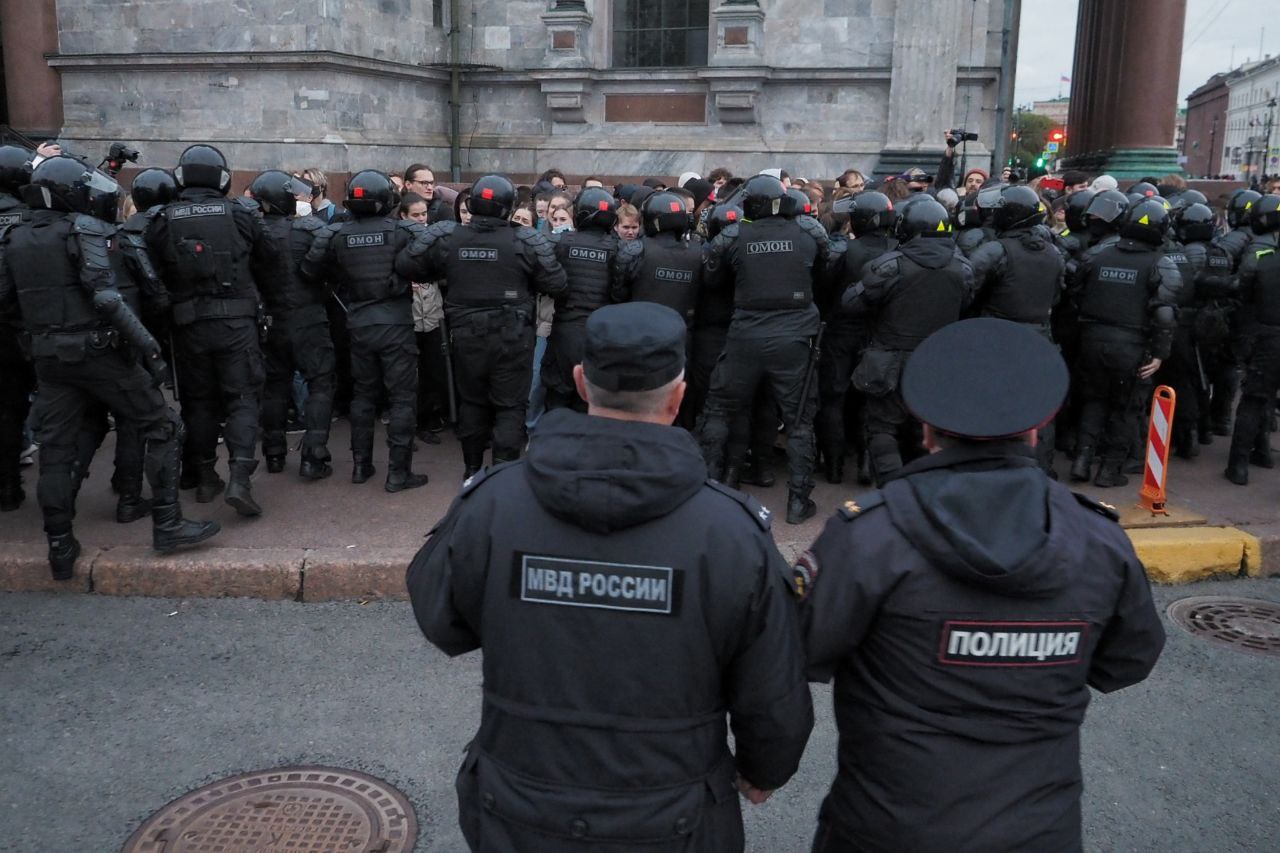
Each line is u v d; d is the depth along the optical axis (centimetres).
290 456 746
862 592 205
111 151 771
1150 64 1662
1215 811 369
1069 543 202
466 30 1719
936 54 1535
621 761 198
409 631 502
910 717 204
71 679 449
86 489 660
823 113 1616
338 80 1491
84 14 1575
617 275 629
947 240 574
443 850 340
